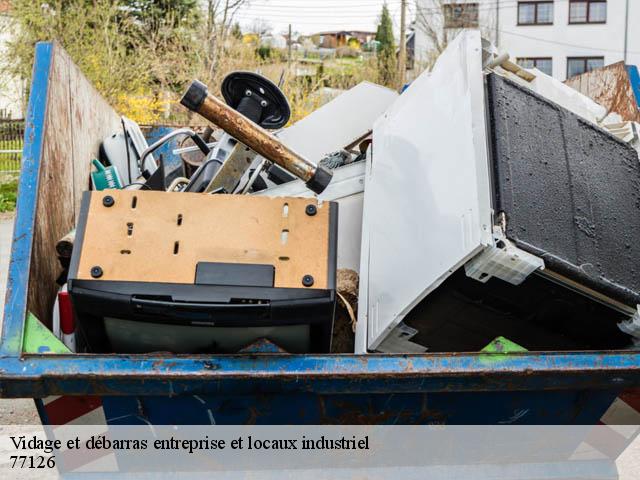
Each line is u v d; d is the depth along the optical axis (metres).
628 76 4.18
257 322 2.13
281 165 2.29
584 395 2.45
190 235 2.13
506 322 2.42
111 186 3.78
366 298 2.77
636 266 2.51
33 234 2.38
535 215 2.33
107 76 16.44
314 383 2.18
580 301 2.37
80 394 2.16
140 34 18.56
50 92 2.74
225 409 2.32
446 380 2.22
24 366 2.12
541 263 2.22
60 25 16.64
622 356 2.28
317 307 2.12
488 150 2.42
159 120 17.09
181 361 2.13
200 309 2.08
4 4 17.12
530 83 3.29
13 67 16.97
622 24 33.25
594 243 2.43
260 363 2.15
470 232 2.21
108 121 4.54
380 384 2.21
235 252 2.12
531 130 2.55
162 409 2.31
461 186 2.35
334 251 2.16
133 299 2.07
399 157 2.90
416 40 33.66
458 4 33.19
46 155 2.62
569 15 33.47
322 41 52.69
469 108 2.46
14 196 14.52
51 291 2.60
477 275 2.24
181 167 4.32
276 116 2.78
